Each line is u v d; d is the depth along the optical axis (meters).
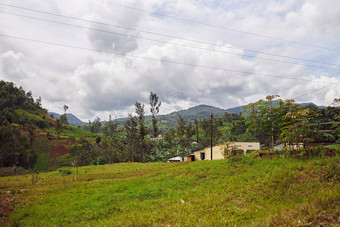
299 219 6.66
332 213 6.77
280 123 17.62
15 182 26.88
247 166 16.08
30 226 12.59
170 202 12.43
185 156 59.88
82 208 14.38
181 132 112.75
